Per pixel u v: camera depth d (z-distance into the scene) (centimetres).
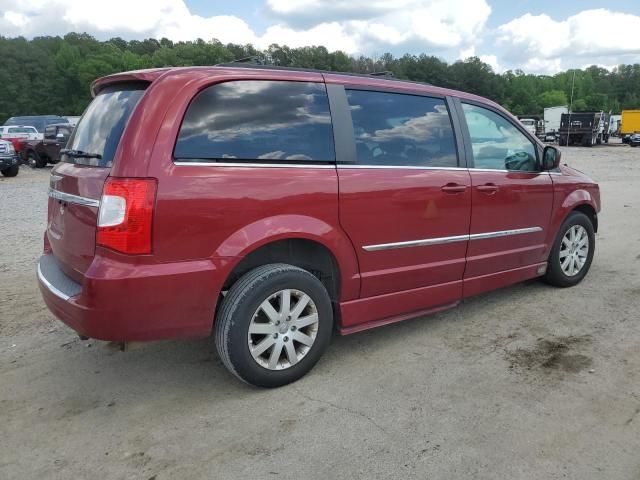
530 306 485
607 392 329
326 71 367
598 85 14675
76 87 9969
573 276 537
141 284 285
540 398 323
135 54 10531
